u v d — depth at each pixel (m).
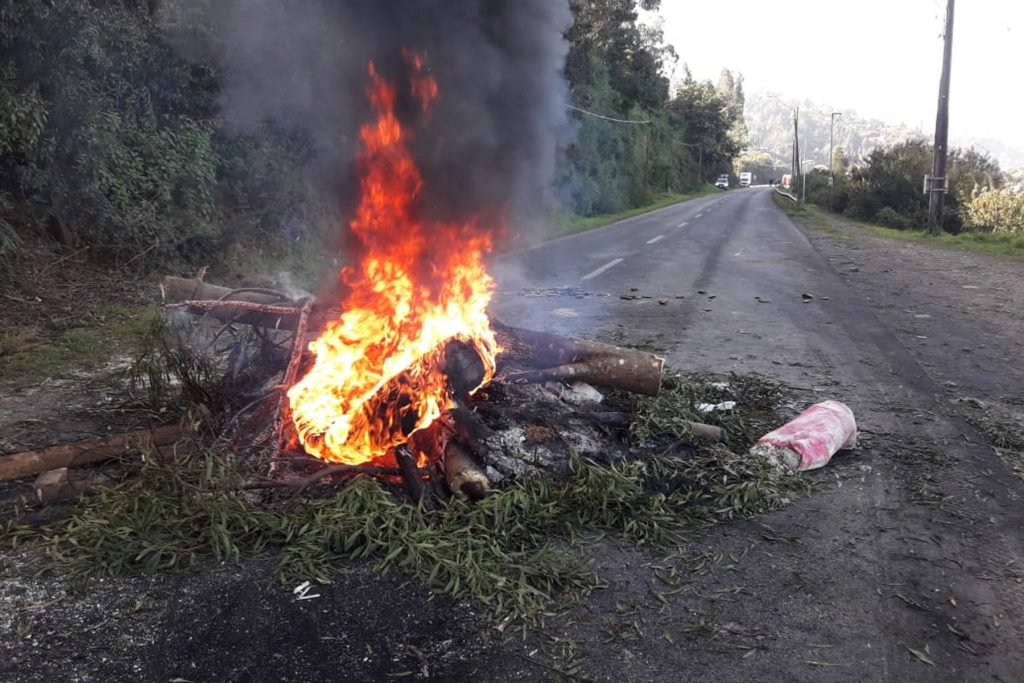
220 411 4.32
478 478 3.52
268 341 4.68
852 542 3.36
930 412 5.19
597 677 2.40
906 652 2.58
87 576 2.89
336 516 3.18
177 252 10.19
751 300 9.95
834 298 10.18
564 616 2.74
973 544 3.36
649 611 2.79
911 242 19.62
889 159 31.30
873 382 5.95
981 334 7.87
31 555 3.04
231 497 3.27
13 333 6.74
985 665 2.52
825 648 2.59
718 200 52.59
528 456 3.90
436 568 2.93
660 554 3.23
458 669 2.43
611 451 4.18
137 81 10.82
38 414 4.82
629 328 7.99
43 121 8.41
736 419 4.88
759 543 3.35
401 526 3.20
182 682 2.32
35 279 8.09
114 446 3.96
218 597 2.79
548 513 3.42
